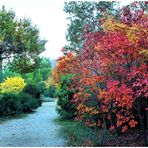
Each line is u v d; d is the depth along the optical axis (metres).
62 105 20.97
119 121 10.81
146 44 9.44
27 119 22.16
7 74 38.56
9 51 26.14
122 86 9.63
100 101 12.01
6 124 19.22
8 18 25.67
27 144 12.72
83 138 13.24
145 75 9.19
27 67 28.53
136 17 10.63
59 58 14.57
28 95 29.33
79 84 13.43
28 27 28.00
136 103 11.07
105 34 11.68
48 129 16.81
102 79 10.91
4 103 22.67
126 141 11.95
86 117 14.59
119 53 9.94
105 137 12.33
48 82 54.03
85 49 12.16
